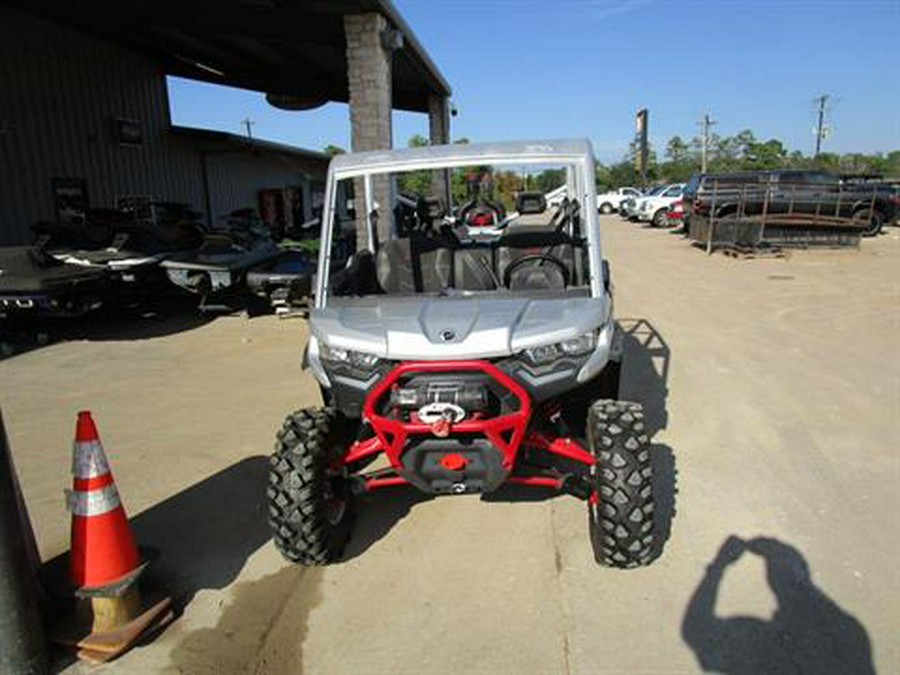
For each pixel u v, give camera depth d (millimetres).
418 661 2926
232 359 8047
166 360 8070
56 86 14531
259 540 3922
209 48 15773
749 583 3361
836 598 3236
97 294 9273
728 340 8281
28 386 7070
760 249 17484
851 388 6340
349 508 3801
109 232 10344
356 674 2865
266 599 3383
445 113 19797
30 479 4793
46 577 3135
